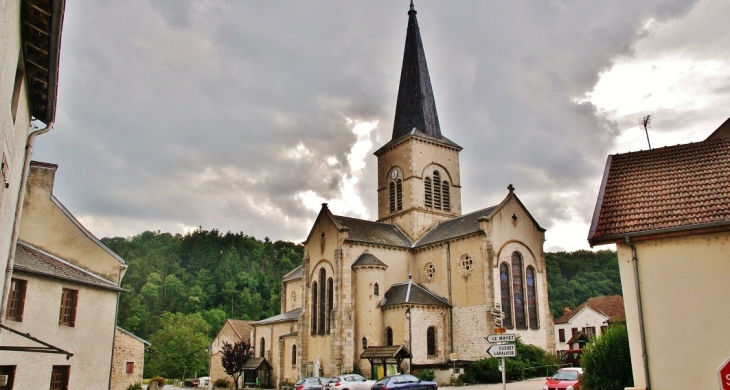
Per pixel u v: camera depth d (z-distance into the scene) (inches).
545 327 1798.7
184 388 2444.6
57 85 502.3
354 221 2062.0
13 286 826.2
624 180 677.9
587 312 2812.5
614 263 4594.0
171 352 3041.3
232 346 2363.4
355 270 1850.4
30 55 465.1
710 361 532.1
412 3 2532.0
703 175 636.7
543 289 1829.5
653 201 620.7
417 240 2112.5
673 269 565.3
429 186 2233.0
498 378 1578.5
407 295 1775.3
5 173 403.9
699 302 547.5
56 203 1072.2
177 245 6240.2
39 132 547.2
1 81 328.5
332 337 1766.7
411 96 2390.5
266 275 5787.4
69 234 1077.8
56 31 424.2
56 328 909.8
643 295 574.2
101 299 1042.7
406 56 2470.5
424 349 1710.1
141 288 4884.4
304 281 2017.7
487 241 1727.4
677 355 547.2
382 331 1786.4
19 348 493.4
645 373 556.7
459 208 2292.1
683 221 569.9
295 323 2183.8
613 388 907.4
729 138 687.1
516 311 1753.2
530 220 1873.8
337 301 1804.9
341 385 1385.3
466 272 1793.8
